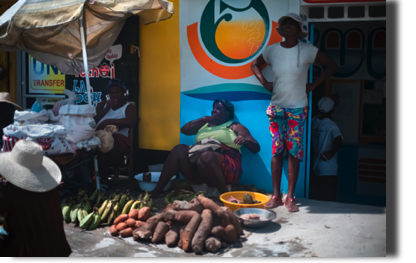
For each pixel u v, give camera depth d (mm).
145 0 4660
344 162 6238
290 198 4562
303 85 4527
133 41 5688
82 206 4180
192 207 3627
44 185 2393
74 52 5422
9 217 2428
